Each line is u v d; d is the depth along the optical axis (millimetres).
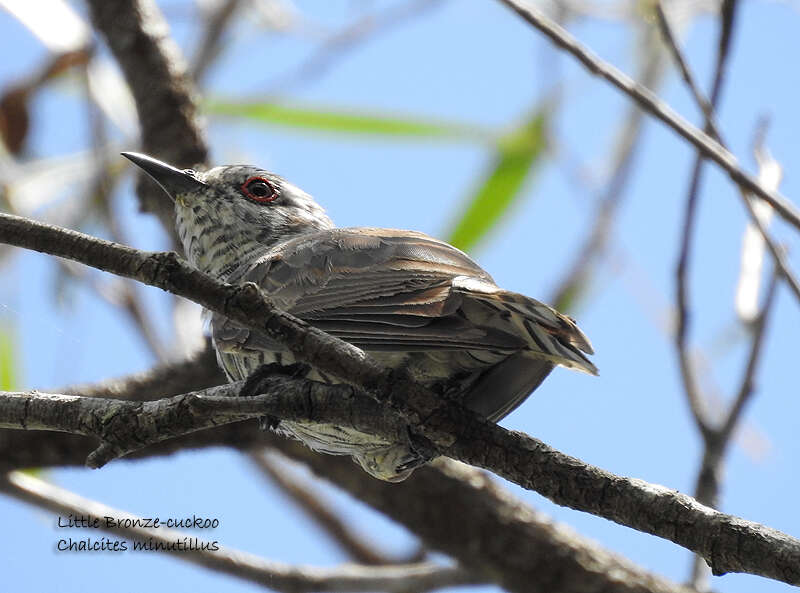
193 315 13062
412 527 12609
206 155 13188
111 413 7355
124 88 14164
